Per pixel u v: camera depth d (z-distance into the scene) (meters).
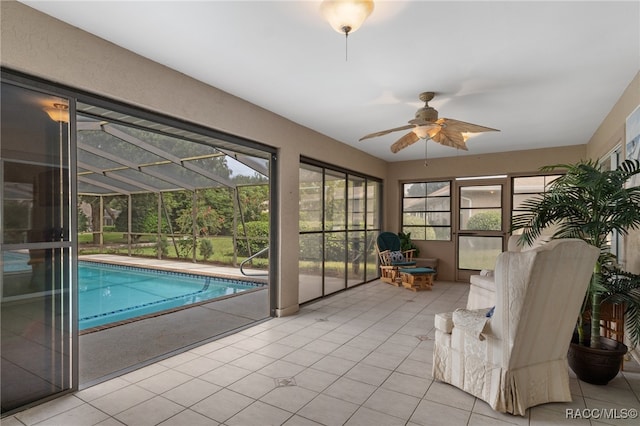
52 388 2.36
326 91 3.54
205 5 2.13
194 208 9.60
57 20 2.29
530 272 2.05
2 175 2.15
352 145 6.02
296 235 4.64
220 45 2.63
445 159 7.04
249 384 2.59
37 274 2.30
